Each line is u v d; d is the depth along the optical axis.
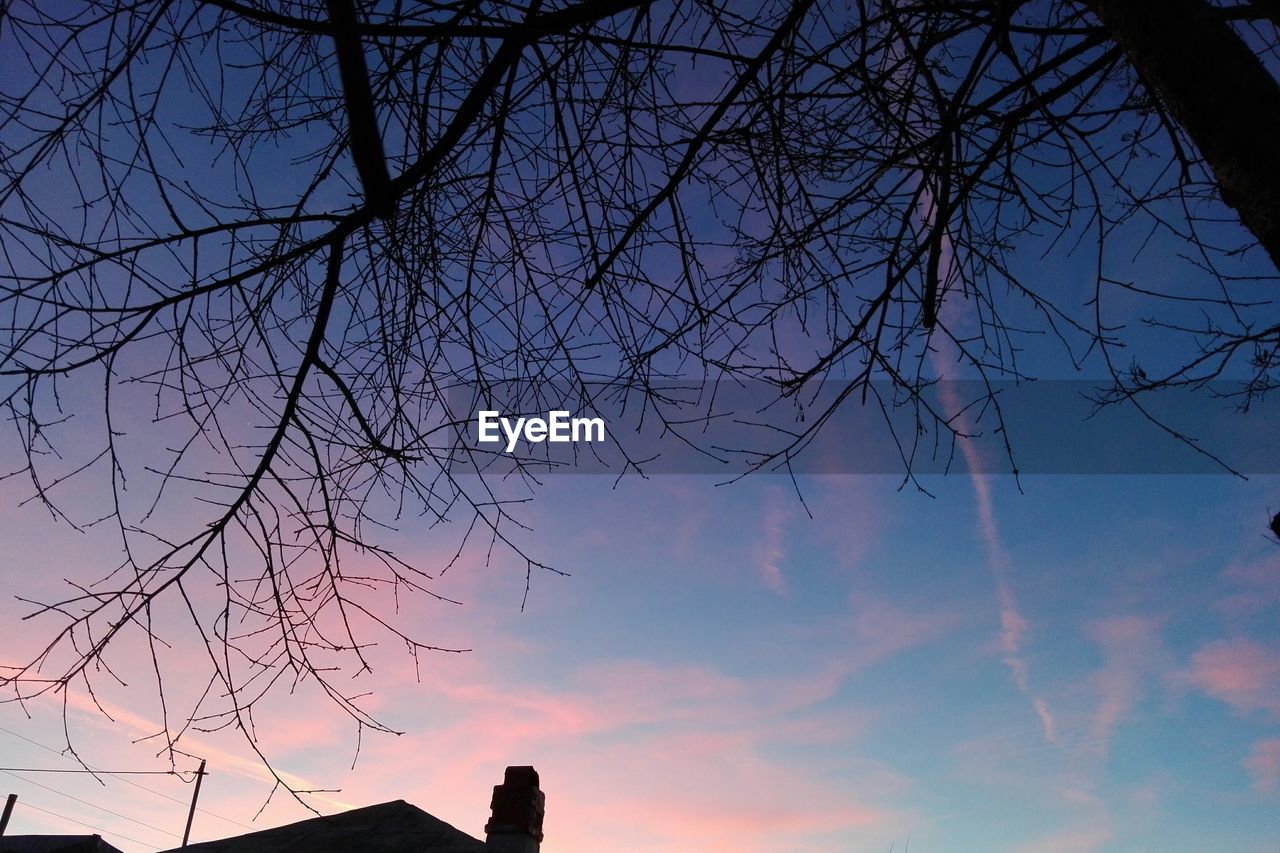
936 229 3.48
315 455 3.41
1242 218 2.03
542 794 8.28
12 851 14.23
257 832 7.75
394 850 7.28
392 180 3.15
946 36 3.37
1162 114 3.64
